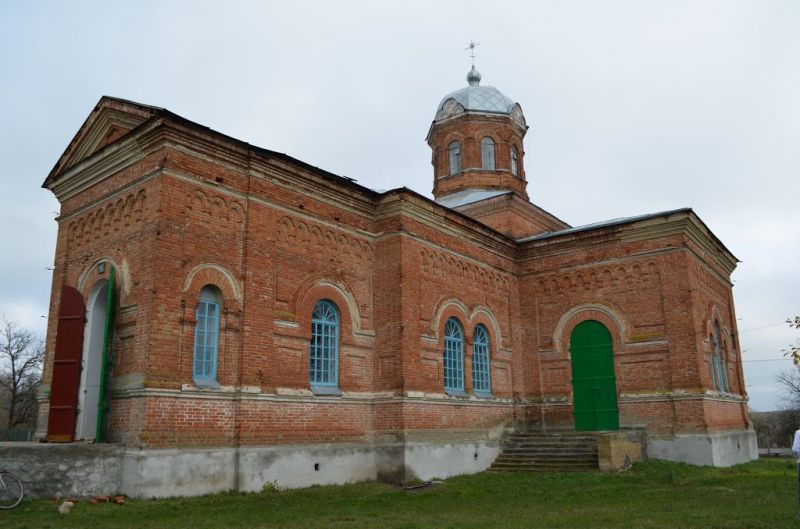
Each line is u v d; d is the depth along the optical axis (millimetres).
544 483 18188
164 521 11828
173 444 14750
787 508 12734
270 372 17156
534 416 25625
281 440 17047
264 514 12914
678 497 15023
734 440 24516
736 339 28500
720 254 27344
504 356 25266
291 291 18203
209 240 16438
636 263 24422
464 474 21109
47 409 18156
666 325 23359
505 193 28516
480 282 24594
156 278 15102
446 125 31938
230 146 17031
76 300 16609
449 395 21641
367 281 20828
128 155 16781
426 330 21219
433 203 21812
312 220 19250
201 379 15836
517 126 32375
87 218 18047
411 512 13539
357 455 19094
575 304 25562
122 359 15492
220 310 16516
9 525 11234
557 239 26078
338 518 12570
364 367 20109
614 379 24234
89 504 13289
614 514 12719
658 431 22906
